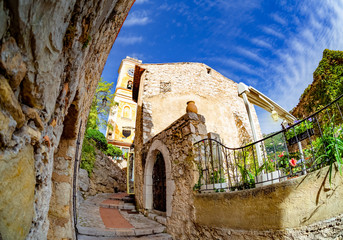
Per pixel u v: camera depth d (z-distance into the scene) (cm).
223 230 313
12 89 80
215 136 470
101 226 437
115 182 1140
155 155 630
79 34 139
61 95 148
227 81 1009
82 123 384
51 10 86
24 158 93
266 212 257
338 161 216
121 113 2478
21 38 74
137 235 428
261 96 418
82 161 886
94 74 332
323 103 555
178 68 888
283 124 511
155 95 788
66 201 274
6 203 76
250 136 855
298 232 226
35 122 105
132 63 2897
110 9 207
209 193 357
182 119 481
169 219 466
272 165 326
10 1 63
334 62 549
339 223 213
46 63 97
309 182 232
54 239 246
